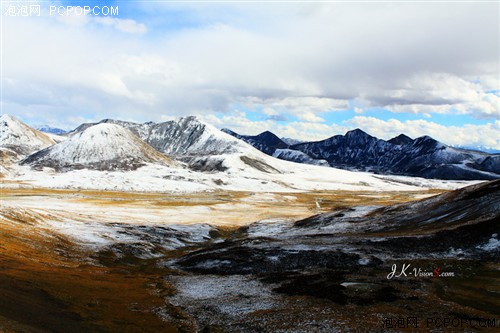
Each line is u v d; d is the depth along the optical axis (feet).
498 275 170.81
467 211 269.03
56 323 116.88
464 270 181.57
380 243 237.66
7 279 148.77
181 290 179.42
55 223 327.47
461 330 117.19
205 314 144.05
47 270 184.55
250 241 296.92
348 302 145.69
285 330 123.75
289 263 219.20
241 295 165.89
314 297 154.81
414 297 148.36
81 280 176.04
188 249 322.34
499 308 134.41
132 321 132.67
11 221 283.79
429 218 291.17
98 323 125.59
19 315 114.21
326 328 123.03
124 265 247.50
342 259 211.82
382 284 165.58
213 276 211.20
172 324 134.41
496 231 217.36
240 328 128.67
